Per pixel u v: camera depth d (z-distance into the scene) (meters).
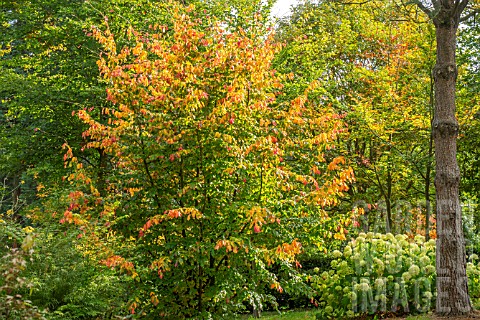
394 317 9.25
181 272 6.96
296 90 14.54
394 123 15.53
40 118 19.72
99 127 7.02
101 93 16.94
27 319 5.59
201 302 7.20
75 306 10.06
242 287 7.27
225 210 6.93
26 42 19.62
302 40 16.25
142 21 16.53
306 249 10.28
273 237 7.14
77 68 18.45
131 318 7.35
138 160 7.08
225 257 7.27
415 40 15.04
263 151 6.86
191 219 6.85
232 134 6.89
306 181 7.13
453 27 9.71
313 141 7.29
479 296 10.27
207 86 6.91
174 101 6.84
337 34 17.97
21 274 9.64
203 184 6.89
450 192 9.36
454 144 9.52
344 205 17.44
